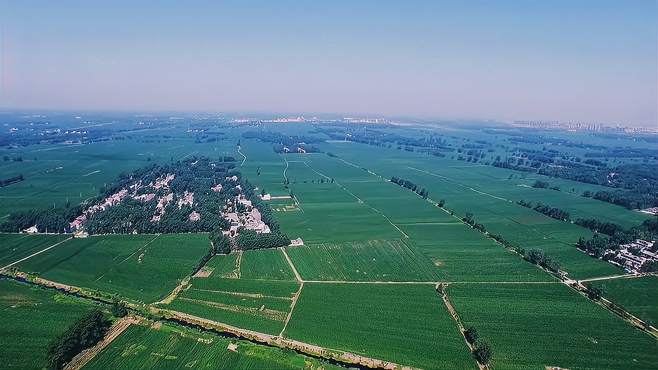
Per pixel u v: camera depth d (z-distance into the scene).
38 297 172.62
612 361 141.62
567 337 153.62
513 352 144.75
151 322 157.25
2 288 179.38
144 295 177.62
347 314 165.50
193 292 180.50
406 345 147.62
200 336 149.00
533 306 173.38
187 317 162.38
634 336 154.88
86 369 132.00
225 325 157.62
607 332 157.00
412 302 175.00
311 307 169.88
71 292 179.25
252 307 169.62
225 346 143.88
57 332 149.38
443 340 150.75
